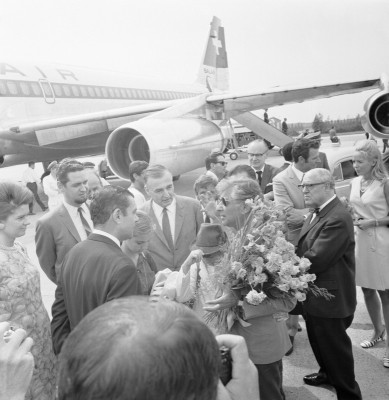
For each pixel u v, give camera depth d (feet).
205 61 57.36
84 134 28.48
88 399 1.37
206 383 1.50
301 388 8.93
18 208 5.90
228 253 5.34
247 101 27.89
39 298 6.36
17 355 2.58
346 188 16.96
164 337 1.44
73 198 8.83
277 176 10.94
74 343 1.48
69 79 31.81
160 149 22.50
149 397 1.35
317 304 7.55
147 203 9.52
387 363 9.36
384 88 18.67
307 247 7.73
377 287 9.46
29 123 26.61
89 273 5.39
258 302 5.15
